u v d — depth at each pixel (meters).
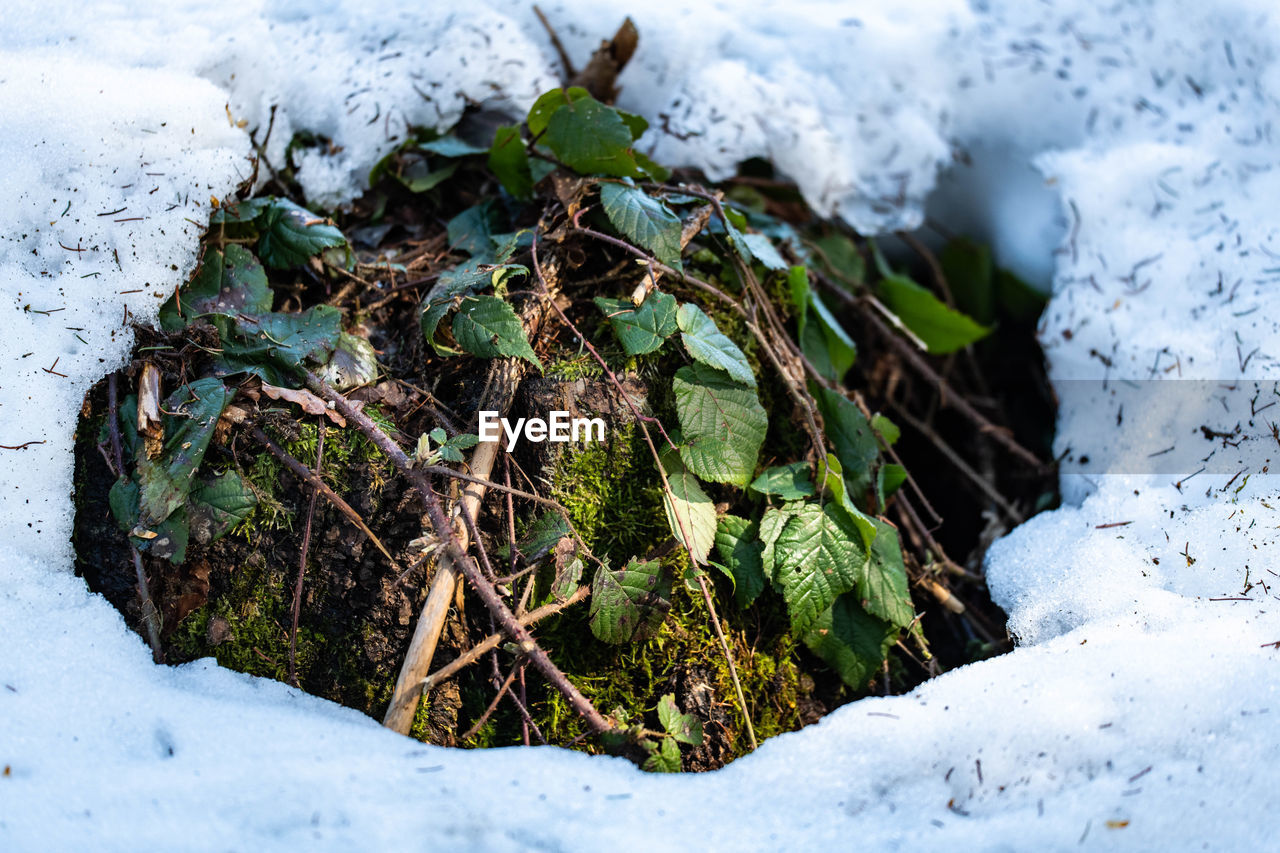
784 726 0.66
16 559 0.62
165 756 0.58
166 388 0.64
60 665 0.60
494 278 0.65
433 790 0.58
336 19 0.72
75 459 0.63
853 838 0.58
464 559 0.62
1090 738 0.59
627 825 0.57
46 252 0.64
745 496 0.67
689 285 0.69
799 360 0.70
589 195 0.70
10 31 0.66
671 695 0.64
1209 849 0.57
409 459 0.62
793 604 0.65
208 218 0.66
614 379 0.65
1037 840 0.57
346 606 0.63
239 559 0.63
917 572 0.71
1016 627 0.67
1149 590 0.65
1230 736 0.59
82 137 0.64
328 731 0.60
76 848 0.55
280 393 0.64
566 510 0.64
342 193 0.71
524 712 0.62
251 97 0.69
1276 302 0.69
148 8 0.68
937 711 0.60
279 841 0.56
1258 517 0.66
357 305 0.68
